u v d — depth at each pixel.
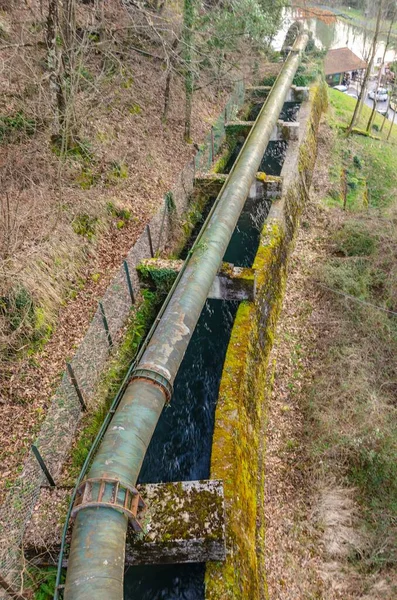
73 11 13.56
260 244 17.48
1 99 14.98
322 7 56.00
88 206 14.84
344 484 12.86
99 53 19.89
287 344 16.61
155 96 22.98
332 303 18.08
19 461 9.29
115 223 15.78
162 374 9.19
